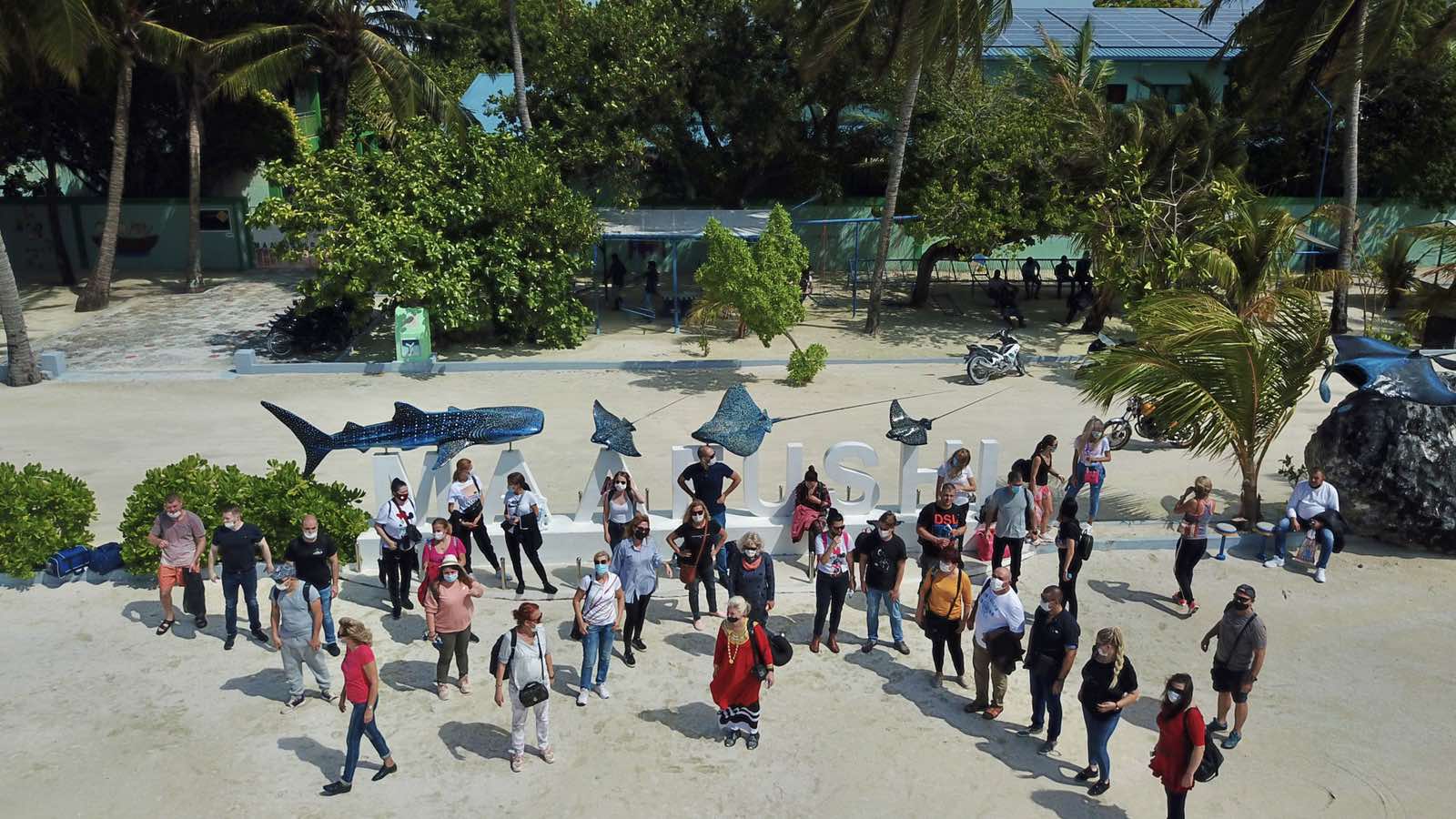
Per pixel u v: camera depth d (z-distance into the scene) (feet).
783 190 129.59
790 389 74.95
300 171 79.82
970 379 76.79
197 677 34.40
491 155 82.79
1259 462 47.57
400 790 28.81
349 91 118.32
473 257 81.25
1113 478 57.26
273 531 41.34
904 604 41.14
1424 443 45.80
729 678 30.40
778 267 74.43
